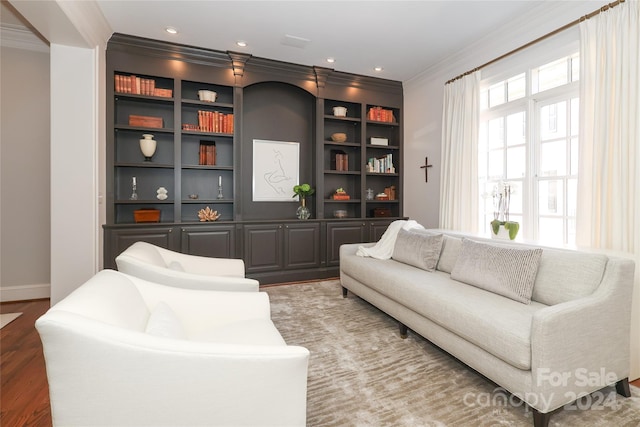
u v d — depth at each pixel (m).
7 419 1.60
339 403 1.71
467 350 1.89
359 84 4.80
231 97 4.34
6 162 3.52
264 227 4.17
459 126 3.88
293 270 4.34
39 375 2.01
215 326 1.61
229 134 4.09
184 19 3.22
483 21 3.24
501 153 3.64
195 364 0.94
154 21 3.26
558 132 3.03
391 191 5.18
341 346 2.38
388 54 4.03
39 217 3.63
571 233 2.93
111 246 3.43
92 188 3.04
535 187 3.23
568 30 2.79
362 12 3.10
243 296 1.71
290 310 3.16
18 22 3.25
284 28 3.39
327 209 4.98
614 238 2.38
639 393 1.79
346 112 5.04
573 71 2.90
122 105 3.81
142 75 3.75
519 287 2.00
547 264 2.02
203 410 0.95
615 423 1.55
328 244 4.52
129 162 3.80
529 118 3.23
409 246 3.06
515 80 3.45
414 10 3.04
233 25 3.34
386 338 2.52
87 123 3.02
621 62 2.36
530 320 1.69
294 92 4.73
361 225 4.72
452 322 1.96
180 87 3.82
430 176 4.56
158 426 0.92
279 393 1.01
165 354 0.92
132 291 1.32
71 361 0.85
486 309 1.84
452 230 3.76
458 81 3.92
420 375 1.99
